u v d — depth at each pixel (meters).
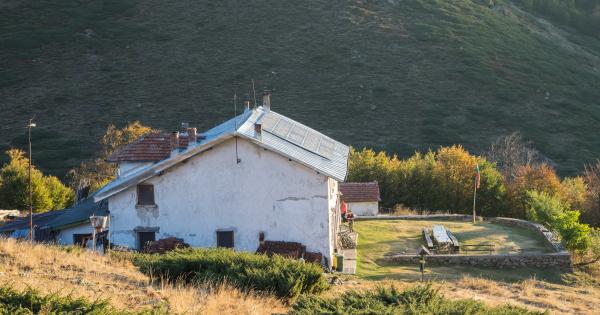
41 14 132.88
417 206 60.56
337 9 139.38
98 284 19.08
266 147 34.41
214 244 35.22
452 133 100.44
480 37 133.75
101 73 116.56
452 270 35.19
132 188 35.69
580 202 59.31
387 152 93.62
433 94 112.50
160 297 18.33
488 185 59.12
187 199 35.38
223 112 105.00
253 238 35.03
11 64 117.25
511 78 120.50
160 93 111.06
